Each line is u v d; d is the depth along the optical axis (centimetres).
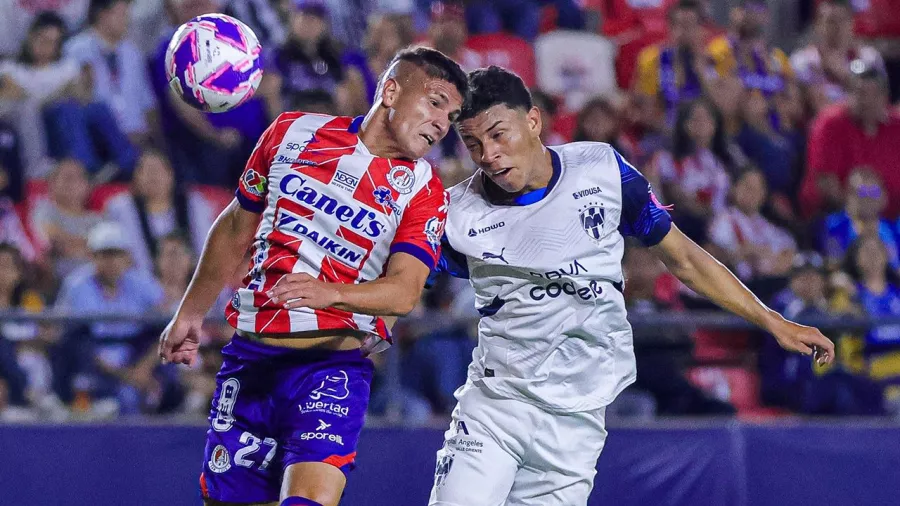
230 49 1395
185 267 2600
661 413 2511
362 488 2292
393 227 1398
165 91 2952
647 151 3250
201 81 1391
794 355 2642
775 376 2664
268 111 2964
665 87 3434
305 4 3025
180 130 2942
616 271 1529
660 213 1541
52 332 2436
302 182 1395
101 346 2450
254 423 1441
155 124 2972
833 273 2842
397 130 1389
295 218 1395
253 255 1426
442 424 2328
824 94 3725
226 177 2956
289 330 1403
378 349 1468
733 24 3750
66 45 3009
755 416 2652
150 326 2455
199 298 1484
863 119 3400
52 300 2558
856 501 2428
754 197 3164
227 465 1452
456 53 3347
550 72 3569
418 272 1380
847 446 2438
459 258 1532
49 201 2700
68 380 2391
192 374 2445
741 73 3572
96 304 2458
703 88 3425
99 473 2252
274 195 1405
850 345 2709
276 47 3036
